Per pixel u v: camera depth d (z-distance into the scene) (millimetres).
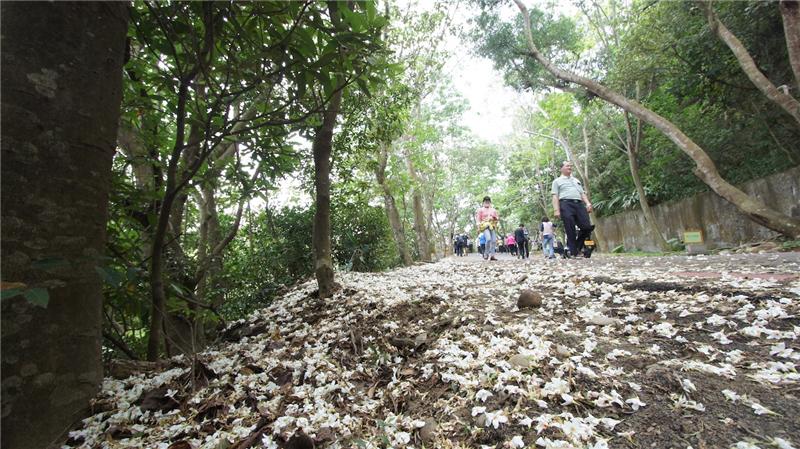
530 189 30000
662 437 1256
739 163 11016
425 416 1649
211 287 5762
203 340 4168
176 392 2064
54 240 1527
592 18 14930
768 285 2668
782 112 8938
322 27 2109
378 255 10000
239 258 7645
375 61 2301
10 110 1398
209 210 6164
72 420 1639
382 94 7672
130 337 4168
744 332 1973
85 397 1719
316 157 4672
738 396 1396
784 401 1345
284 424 1603
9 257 1388
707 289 2777
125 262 2475
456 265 8859
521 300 2988
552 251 11648
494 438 1396
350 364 2424
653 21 9961
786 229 7375
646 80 11352
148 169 4109
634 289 3188
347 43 2117
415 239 19906
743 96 9477
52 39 1513
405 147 14867
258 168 3965
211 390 2092
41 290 1064
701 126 11445
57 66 1526
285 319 4168
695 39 8953
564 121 17234
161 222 2490
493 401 1604
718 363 1725
